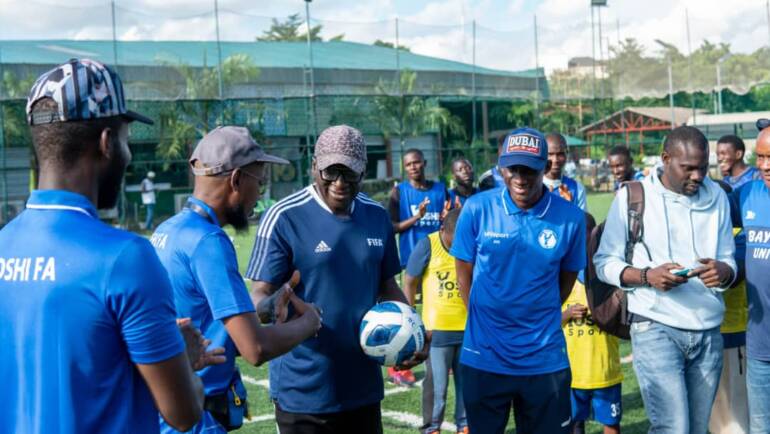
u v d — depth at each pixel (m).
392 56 39.34
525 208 4.51
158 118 25.33
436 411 6.00
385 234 4.24
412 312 4.14
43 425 2.13
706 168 4.61
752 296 4.84
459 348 6.01
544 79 35.28
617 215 4.85
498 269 4.51
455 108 32.97
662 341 4.65
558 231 4.50
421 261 5.98
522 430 4.66
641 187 4.82
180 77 26.25
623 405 7.00
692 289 4.65
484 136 31.98
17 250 2.18
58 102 2.16
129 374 2.20
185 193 26.14
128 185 25.34
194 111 25.86
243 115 26.47
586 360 5.48
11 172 23.22
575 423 5.67
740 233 5.19
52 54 28.98
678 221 4.70
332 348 4.02
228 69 28.27
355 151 3.89
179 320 2.52
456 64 39.25
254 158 3.38
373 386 4.16
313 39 38.56
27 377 2.15
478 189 9.30
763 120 4.87
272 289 4.03
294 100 27.45
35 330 2.13
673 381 4.61
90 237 2.15
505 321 4.52
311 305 3.47
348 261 4.04
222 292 3.14
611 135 41.66
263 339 3.16
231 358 3.42
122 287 2.11
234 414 3.47
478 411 4.64
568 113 37.53
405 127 29.75
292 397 4.07
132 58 29.38
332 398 4.04
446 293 5.93
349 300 4.04
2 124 23.05
